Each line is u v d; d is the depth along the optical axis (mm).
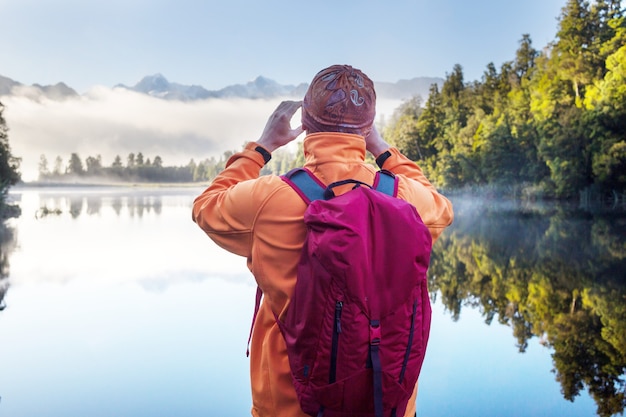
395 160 1396
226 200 1215
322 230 1061
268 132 1335
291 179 1206
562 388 3713
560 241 14953
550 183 33219
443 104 47062
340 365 1037
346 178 1226
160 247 14312
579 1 32469
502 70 45094
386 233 1061
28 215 34125
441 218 1323
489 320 5781
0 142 42375
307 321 1058
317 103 1245
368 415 1081
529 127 35750
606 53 31391
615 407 3340
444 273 9469
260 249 1183
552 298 7008
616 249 12656
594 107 29203
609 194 29328
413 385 1108
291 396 1192
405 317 1053
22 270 9766
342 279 1015
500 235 17453
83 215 34688
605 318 5801
